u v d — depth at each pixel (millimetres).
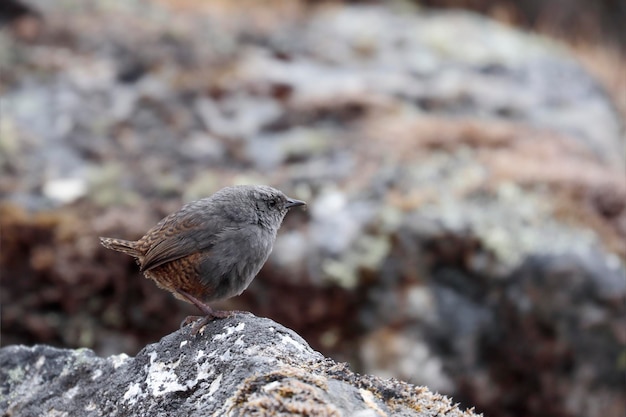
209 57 18422
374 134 15734
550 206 13406
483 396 12258
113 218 13242
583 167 14938
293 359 6027
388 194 13633
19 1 18859
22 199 13703
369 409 5590
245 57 18828
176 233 7246
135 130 15977
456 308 12422
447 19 22906
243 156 15406
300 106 16734
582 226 13258
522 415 12312
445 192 13641
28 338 12312
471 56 20047
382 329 12336
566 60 21031
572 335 12211
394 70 19000
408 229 12789
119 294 12461
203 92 17000
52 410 6805
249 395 5543
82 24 18812
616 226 13820
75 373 7043
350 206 13445
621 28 26906
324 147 15320
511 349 12312
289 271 12398
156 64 17906
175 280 7340
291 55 19203
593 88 19672
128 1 20688
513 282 12422
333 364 6000
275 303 12312
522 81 19203
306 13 22531
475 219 12891
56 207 13547
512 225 12930
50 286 12484
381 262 12539
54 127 15742
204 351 6316
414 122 16188
